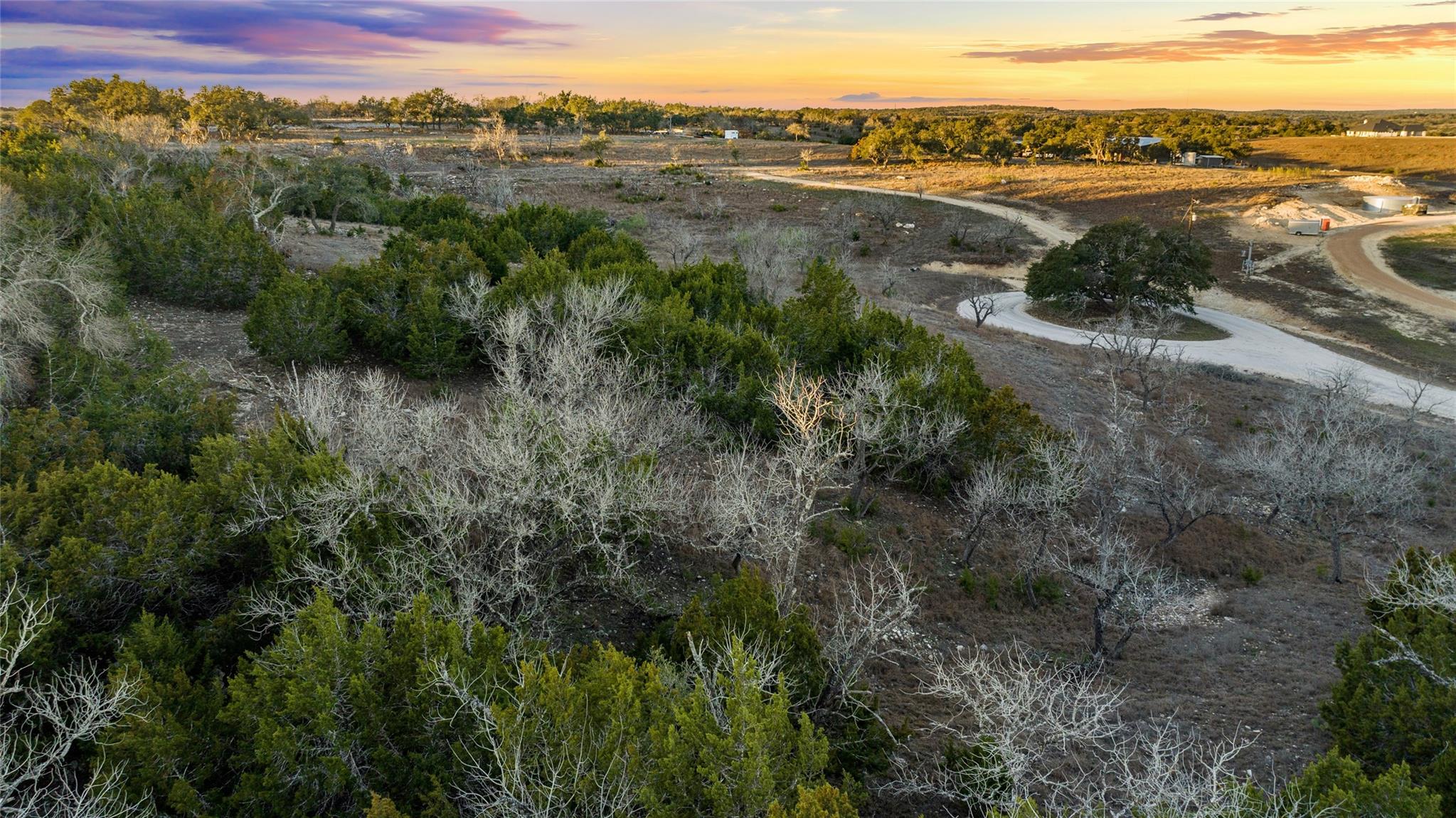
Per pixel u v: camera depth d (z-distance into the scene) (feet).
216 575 46.98
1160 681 58.13
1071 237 297.33
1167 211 309.83
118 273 93.66
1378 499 91.25
